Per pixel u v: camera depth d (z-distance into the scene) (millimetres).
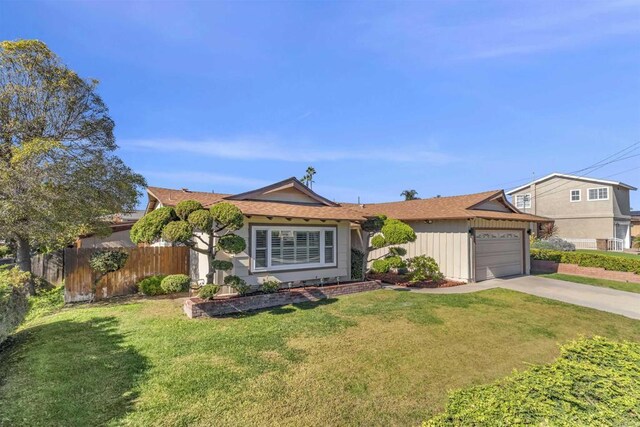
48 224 11508
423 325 7734
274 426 3826
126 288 11695
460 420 2461
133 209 15172
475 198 15617
